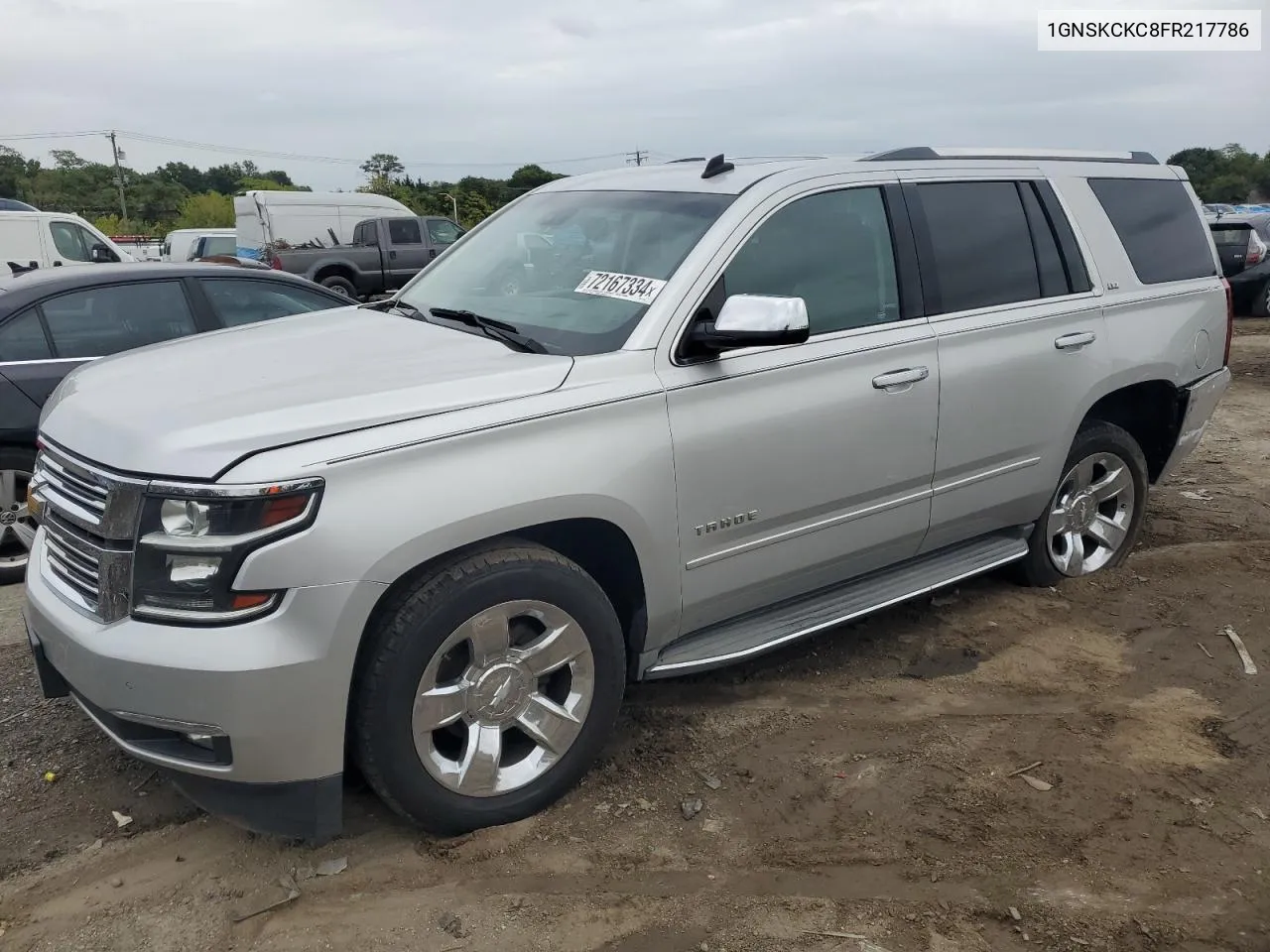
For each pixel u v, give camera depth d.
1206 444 8.05
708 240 3.37
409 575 2.75
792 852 2.96
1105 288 4.60
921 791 3.27
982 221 4.20
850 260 3.72
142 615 2.53
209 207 64.69
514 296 3.68
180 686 2.47
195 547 2.46
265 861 2.89
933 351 3.86
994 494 4.27
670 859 2.92
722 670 4.11
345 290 19.28
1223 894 2.80
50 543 3.00
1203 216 5.28
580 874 2.84
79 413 2.91
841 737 3.61
